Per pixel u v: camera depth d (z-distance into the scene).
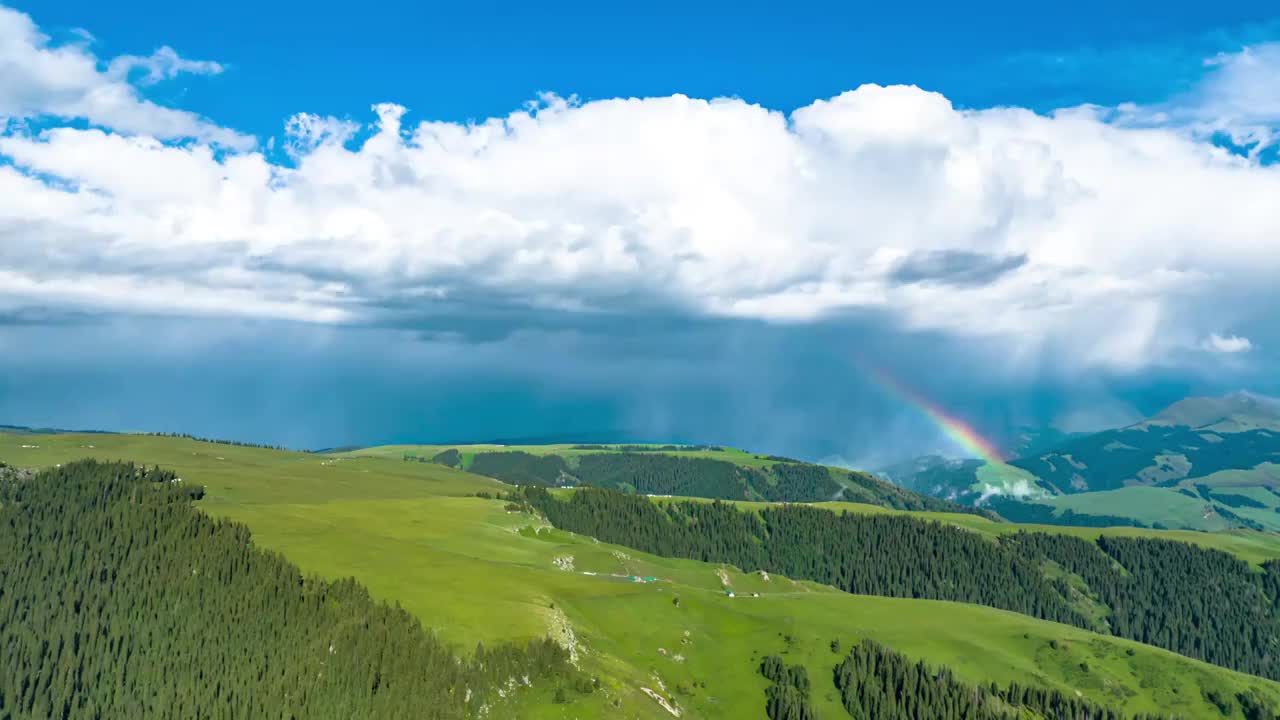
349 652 143.50
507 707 138.38
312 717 130.38
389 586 173.38
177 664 142.62
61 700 134.12
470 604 167.75
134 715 132.00
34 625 149.25
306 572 174.25
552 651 152.25
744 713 178.38
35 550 171.38
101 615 153.00
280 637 147.75
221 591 160.38
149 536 178.88
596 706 144.75
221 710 132.12
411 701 132.38
